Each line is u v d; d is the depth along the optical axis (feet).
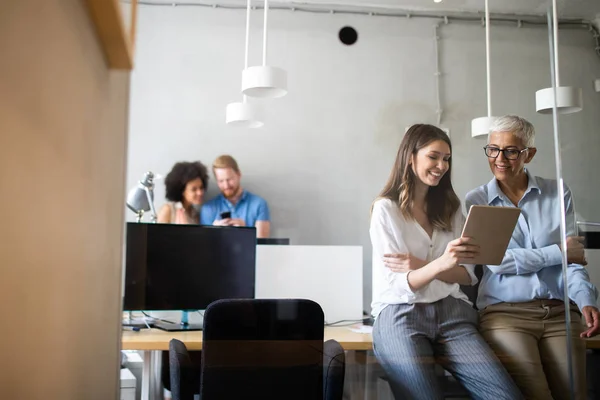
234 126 9.16
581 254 7.39
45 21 2.12
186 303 7.23
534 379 7.05
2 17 1.72
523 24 9.77
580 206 7.69
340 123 9.41
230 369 6.32
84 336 2.88
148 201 8.61
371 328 7.51
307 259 7.73
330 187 9.09
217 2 9.32
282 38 9.46
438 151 7.89
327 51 9.57
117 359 3.58
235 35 9.34
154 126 8.95
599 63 8.21
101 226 3.13
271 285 7.62
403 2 9.73
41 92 2.10
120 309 3.61
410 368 7.07
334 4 9.58
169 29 9.21
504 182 7.81
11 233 1.86
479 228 7.43
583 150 7.98
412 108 9.62
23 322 2.02
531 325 7.20
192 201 8.67
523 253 7.37
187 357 6.41
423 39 9.76
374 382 7.07
